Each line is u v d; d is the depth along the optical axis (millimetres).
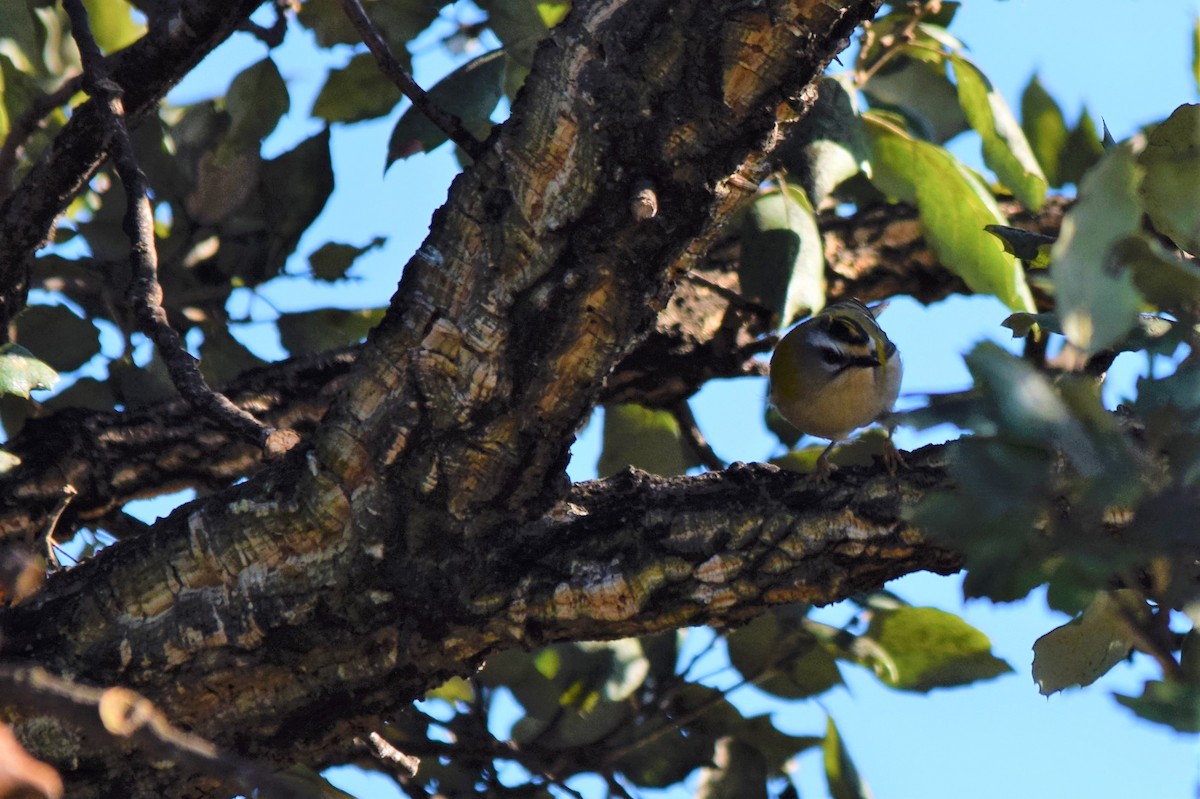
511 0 9055
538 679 9562
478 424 6102
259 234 9750
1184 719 3498
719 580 6176
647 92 5578
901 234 11352
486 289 5949
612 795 9203
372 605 6250
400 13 9633
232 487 6457
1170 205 3963
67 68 10602
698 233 5855
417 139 8773
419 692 6605
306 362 9031
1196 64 5758
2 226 7965
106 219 9594
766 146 5691
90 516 8297
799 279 9055
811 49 5465
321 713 6531
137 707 3307
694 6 5484
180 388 6617
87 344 9328
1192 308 3957
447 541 6289
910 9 9914
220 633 6191
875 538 6070
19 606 6316
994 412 3570
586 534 6340
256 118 9625
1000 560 3480
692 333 10047
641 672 9414
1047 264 6516
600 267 5840
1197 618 3900
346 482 6168
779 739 9250
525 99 5809
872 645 8836
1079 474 3531
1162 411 3771
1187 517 3447
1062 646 5430
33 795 2811
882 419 3834
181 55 8148
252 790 3262
